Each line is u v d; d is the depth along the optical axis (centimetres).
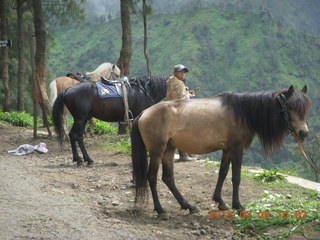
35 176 728
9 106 2434
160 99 913
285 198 592
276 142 516
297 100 496
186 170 783
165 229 464
